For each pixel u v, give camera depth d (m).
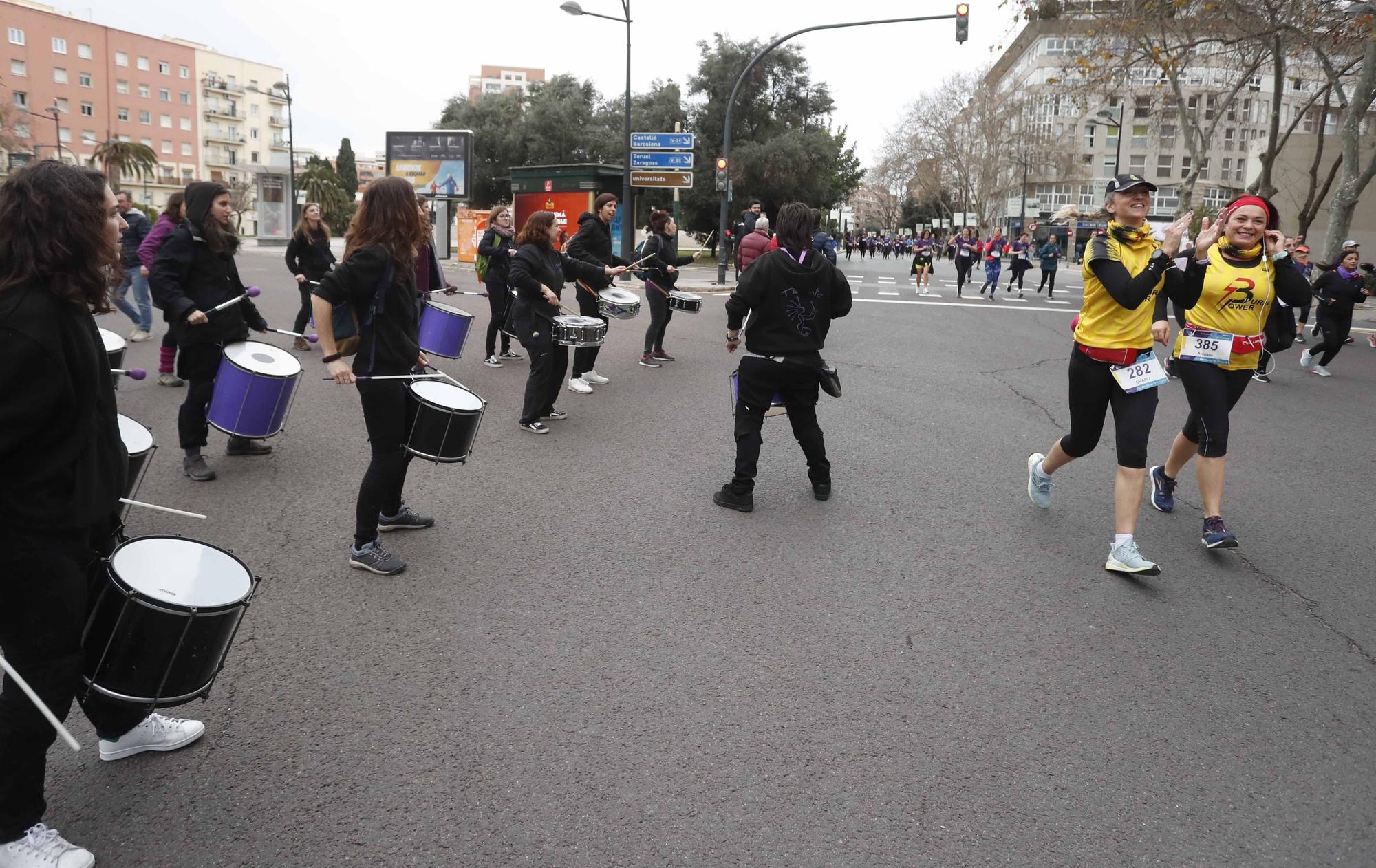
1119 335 4.97
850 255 72.12
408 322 4.65
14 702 2.44
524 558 4.93
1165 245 4.65
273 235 43.22
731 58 43.56
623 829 2.77
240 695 3.48
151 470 6.31
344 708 3.41
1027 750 3.27
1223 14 22.91
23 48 83.69
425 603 4.33
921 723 3.43
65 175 2.43
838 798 2.96
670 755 3.17
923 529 5.58
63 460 2.46
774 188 42.78
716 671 3.77
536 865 2.61
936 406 9.32
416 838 2.71
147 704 2.64
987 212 75.00
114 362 5.34
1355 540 5.68
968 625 4.28
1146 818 2.91
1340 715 3.60
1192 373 5.30
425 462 6.66
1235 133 76.31
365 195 4.51
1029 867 2.66
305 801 2.87
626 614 4.28
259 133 103.94
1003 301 23.61
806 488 6.35
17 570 2.42
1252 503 6.40
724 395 9.55
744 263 11.47
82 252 2.44
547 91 50.34
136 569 2.72
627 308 9.19
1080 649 4.08
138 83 92.25
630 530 5.41
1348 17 22.50
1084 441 5.42
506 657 3.84
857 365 11.96
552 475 6.48
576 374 9.48
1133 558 4.80
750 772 3.08
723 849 2.70
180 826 2.74
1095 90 25.70
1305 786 3.12
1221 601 4.67
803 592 4.60
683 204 45.00
